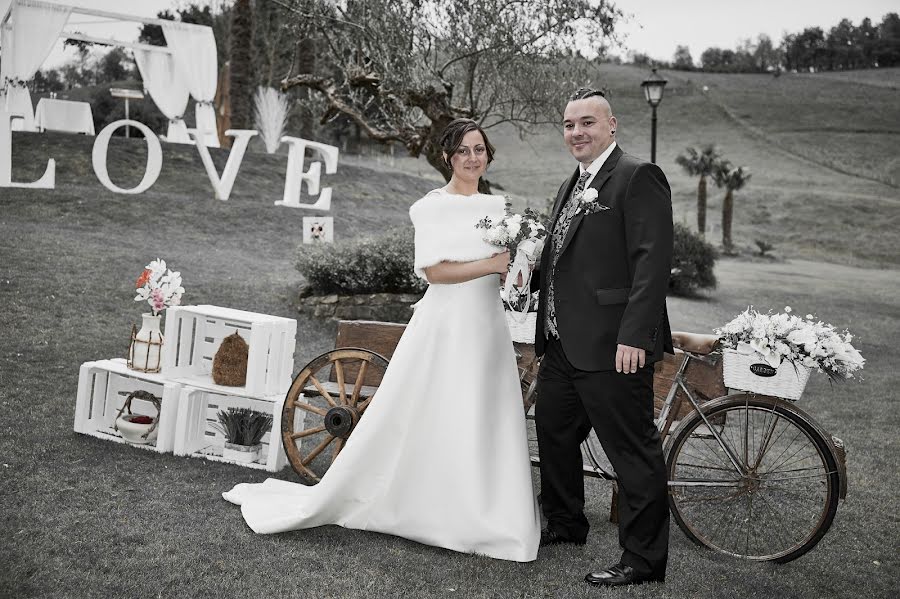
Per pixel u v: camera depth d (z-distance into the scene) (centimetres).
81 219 1279
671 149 5962
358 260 927
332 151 1641
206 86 2047
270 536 336
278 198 1897
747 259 3238
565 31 743
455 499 333
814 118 6719
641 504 310
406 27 731
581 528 354
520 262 334
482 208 354
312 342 835
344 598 278
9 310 739
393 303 915
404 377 348
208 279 998
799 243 3922
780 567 341
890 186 5044
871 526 405
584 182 335
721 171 3450
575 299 325
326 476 347
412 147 791
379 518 346
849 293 2250
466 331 348
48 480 378
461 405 339
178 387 447
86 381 462
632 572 308
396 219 1977
